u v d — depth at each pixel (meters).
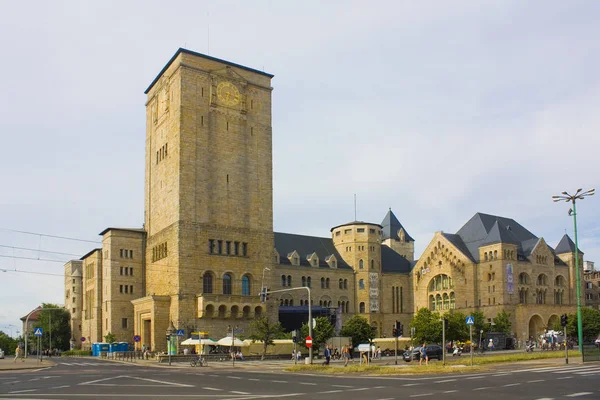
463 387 33.38
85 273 133.88
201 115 98.25
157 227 103.00
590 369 46.31
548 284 125.62
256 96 105.56
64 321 154.88
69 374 51.41
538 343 117.31
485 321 118.00
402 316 135.50
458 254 125.75
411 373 46.00
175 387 36.41
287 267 122.56
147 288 106.69
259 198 102.69
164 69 103.94
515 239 129.88
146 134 111.94
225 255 96.94
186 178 95.00
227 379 43.50
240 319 96.25
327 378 43.41
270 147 105.62
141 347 97.75
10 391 34.12
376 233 135.12
